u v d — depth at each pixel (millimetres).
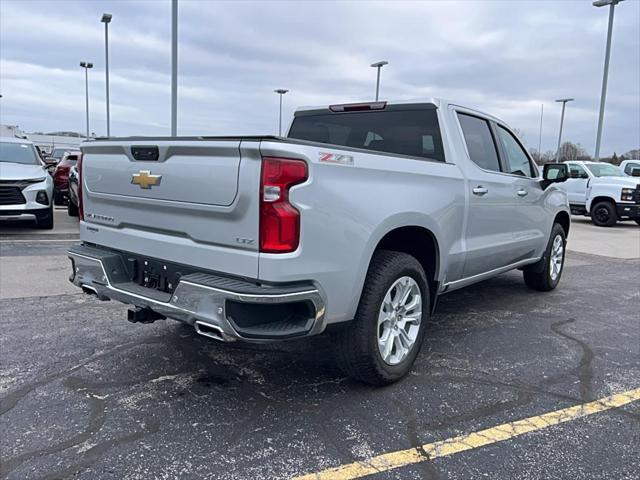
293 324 2998
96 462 2721
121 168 3584
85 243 4141
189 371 3902
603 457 2879
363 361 3457
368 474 2676
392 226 3480
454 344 4668
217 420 3184
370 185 3326
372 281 3432
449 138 4410
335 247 3062
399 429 3129
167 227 3326
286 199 2820
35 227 11125
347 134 5020
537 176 6004
